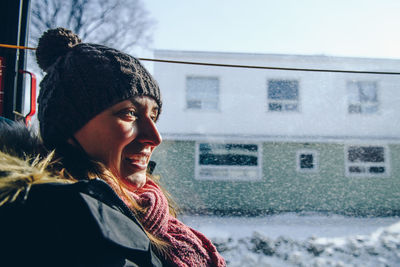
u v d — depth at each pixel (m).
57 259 0.42
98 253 0.45
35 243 0.42
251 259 4.98
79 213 0.44
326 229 6.96
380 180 9.20
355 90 9.57
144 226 0.60
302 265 4.91
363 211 8.83
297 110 9.66
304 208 8.91
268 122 9.65
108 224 0.46
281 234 6.41
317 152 9.51
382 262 5.14
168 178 8.58
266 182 9.27
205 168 9.12
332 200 8.86
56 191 0.45
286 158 9.45
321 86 9.64
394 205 8.79
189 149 9.30
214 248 0.75
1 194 0.43
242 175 9.28
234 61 9.05
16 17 1.04
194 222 6.90
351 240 6.16
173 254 0.63
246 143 9.53
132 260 0.50
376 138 9.41
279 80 9.65
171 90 9.61
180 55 8.84
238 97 9.70
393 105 9.46
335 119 9.58
